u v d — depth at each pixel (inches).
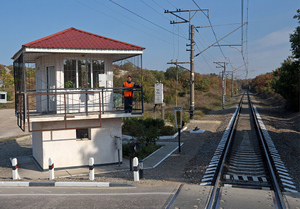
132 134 735.1
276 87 1371.8
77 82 482.9
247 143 619.8
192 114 1117.1
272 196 295.4
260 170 410.3
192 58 1107.3
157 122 832.3
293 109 1279.5
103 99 495.5
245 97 2965.1
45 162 455.2
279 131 821.9
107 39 500.1
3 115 1355.8
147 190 327.3
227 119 1075.9
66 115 442.9
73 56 478.9
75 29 522.0
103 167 480.1
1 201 297.6
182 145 642.8
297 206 271.4
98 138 484.4
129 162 492.1
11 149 661.9
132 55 509.0
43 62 499.8
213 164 440.5
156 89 925.2
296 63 1127.0
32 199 303.6
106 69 497.0
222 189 315.3
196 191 313.7
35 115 446.0
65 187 362.0
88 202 288.7
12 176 419.5
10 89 2219.5
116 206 273.6
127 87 467.2
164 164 477.7
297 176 381.7
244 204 270.5
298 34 862.5
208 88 2760.8
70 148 468.4
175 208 263.1
